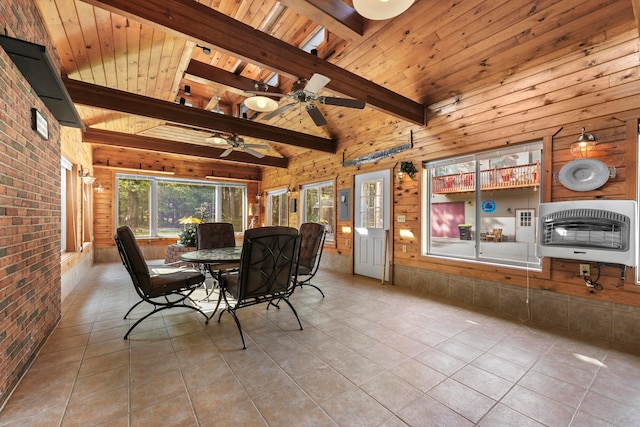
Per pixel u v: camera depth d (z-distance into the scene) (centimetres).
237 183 862
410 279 433
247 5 403
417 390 179
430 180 419
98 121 462
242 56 246
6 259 170
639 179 244
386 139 477
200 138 558
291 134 532
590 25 257
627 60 249
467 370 203
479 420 152
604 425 149
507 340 253
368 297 385
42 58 176
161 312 321
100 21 237
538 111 301
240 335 251
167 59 301
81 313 312
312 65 290
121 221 690
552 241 273
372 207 509
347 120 516
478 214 365
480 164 364
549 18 262
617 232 238
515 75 318
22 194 194
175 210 767
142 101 369
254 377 191
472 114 358
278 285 272
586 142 265
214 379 188
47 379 186
